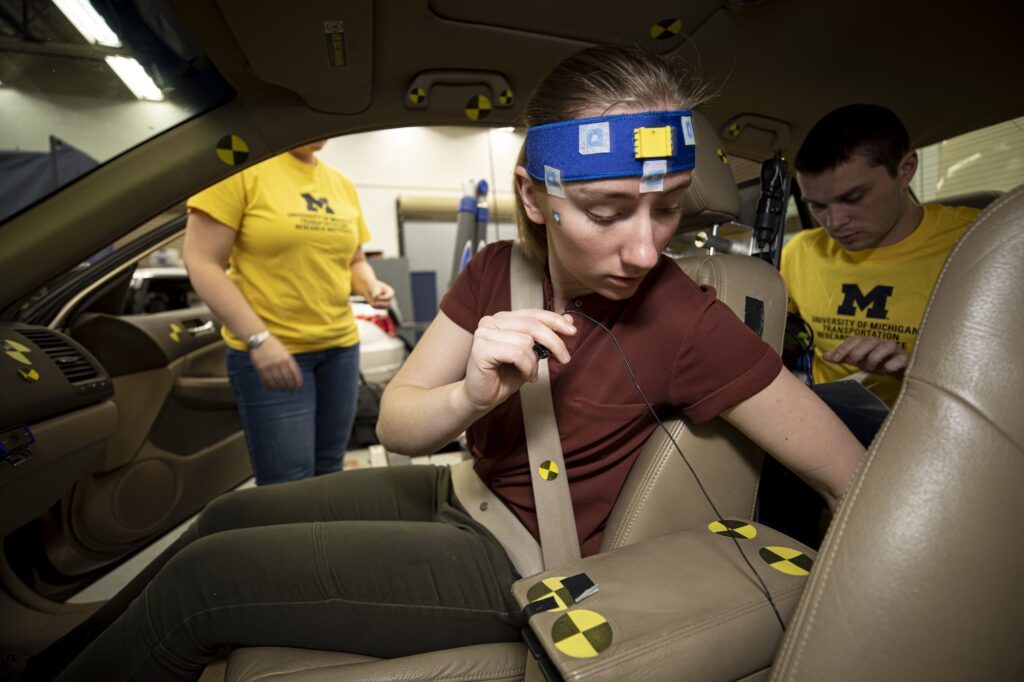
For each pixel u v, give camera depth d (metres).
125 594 0.76
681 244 0.96
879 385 1.11
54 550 1.32
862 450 0.56
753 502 0.67
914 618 0.38
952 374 0.40
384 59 0.81
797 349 0.90
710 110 1.04
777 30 0.86
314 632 0.56
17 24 0.73
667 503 0.62
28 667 0.79
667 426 0.63
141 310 2.02
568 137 0.47
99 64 0.78
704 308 0.58
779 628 0.45
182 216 1.46
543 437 0.62
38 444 0.89
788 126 1.09
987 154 1.38
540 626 0.42
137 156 0.82
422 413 0.61
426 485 0.79
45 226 0.80
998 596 0.38
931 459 0.39
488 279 0.70
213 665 0.65
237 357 1.23
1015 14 0.83
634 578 0.48
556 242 0.54
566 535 0.61
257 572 0.56
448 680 0.52
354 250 1.40
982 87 1.01
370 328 2.66
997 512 0.38
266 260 1.21
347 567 0.58
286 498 0.76
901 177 1.05
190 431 1.73
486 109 0.93
